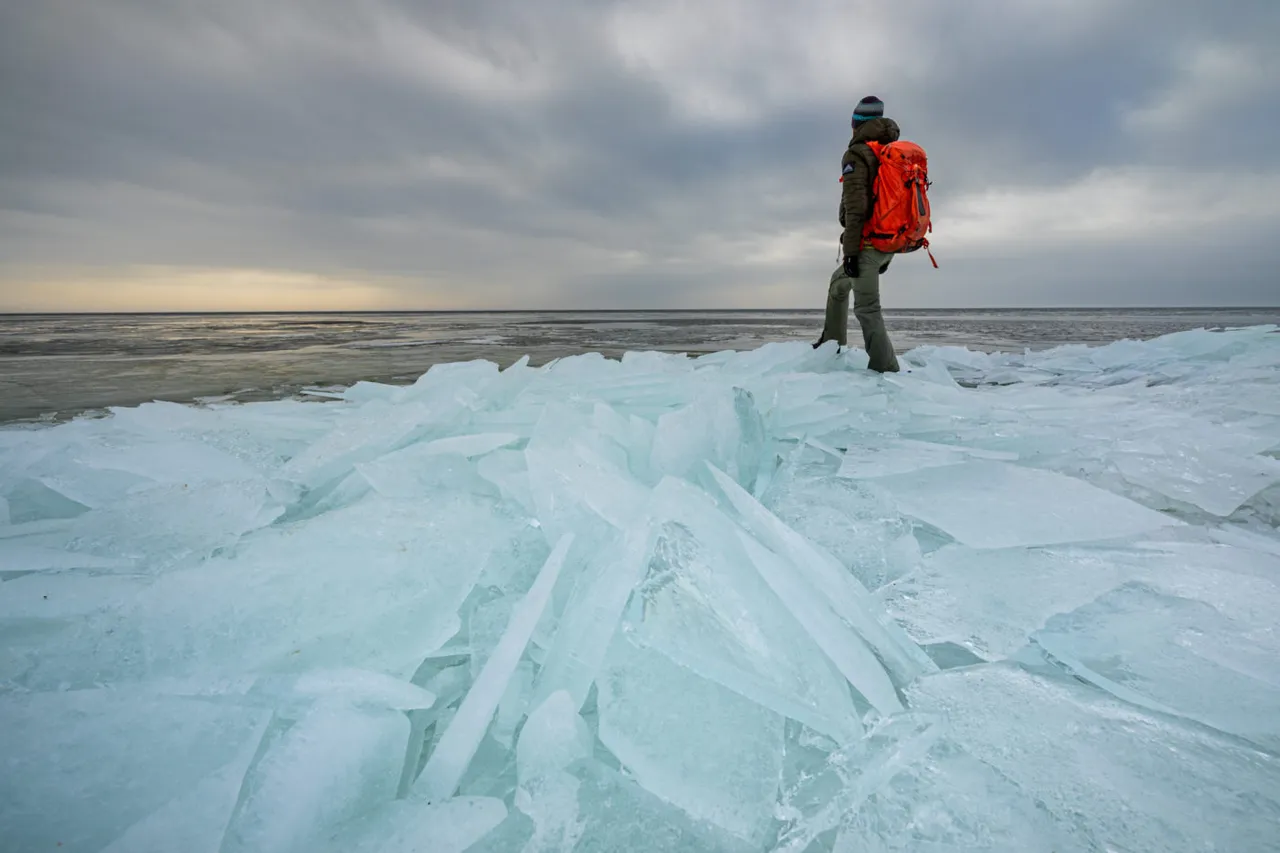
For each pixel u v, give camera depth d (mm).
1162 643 979
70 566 1053
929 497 1519
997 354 4730
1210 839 655
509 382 2266
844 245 3129
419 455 1536
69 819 626
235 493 1372
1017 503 1454
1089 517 1374
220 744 712
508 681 848
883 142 3117
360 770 713
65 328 21078
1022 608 1086
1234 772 738
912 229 3051
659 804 724
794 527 1394
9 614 890
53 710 726
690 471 1535
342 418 2217
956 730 817
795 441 2025
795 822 715
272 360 6609
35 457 1760
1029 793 719
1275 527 1439
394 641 922
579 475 1233
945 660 1023
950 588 1159
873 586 1209
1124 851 647
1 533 1223
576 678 855
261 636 895
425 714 876
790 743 838
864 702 910
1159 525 1347
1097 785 725
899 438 2055
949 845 662
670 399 2191
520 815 714
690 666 850
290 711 764
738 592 983
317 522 1202
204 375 5137
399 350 8195
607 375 2666
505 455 1567
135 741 707
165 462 1680
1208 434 1899
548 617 1012
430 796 717
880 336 3234
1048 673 953
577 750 773
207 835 614
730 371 3025
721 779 749
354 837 644
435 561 1084
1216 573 1156
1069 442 1928
